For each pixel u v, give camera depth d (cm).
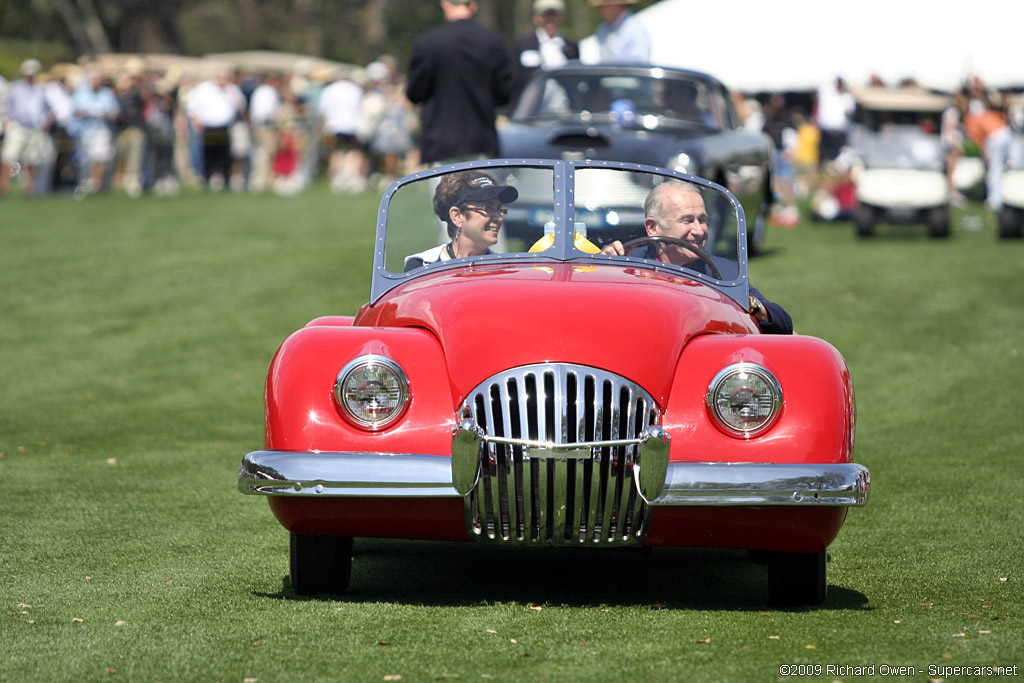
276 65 13950
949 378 2964
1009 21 8544
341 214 6250
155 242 5100
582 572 1655
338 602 1456
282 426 1384
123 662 1231
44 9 19838
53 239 5219
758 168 4266
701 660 1230
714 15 9388
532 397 1358
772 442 1353
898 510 1942
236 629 1340
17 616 1397
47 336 3550
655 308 1451
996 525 1839
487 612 1414
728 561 1733
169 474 2216
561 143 3622
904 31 8688
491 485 1350
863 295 3903
